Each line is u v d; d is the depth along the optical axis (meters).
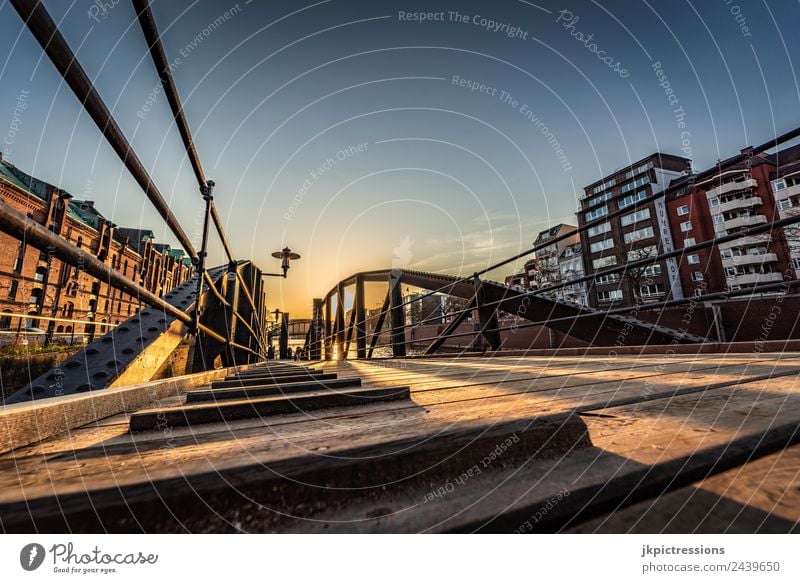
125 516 0.49
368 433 0.85
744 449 0.71
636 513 0.54
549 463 0.69
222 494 0.53
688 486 0.60
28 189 19.91
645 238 33.75
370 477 0.60
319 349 18.94
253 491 0.54
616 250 35.69
